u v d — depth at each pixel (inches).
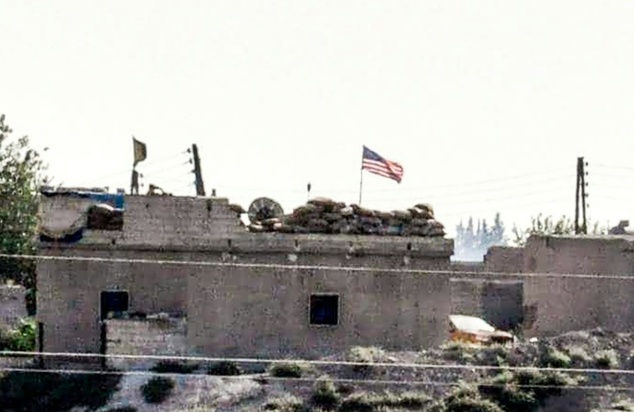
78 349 4520.2
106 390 4301.2
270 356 4463.6
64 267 4534.9
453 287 5900.6
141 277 4534.9
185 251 4525.1
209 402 4175.7
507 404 4106.8
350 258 4530.0
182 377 4291.3
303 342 4480.8
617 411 4037.9
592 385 4195.4
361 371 4261.8
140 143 5629.9
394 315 4520.2
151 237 4534.9
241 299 4466.0
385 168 5187.0
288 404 4109.3
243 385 4244.6
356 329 4505.4
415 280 4534.9
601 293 4680.1
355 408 4119.1
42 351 4527.6
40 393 4362.7
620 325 4616.1
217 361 4399.6
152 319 4426.7
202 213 4542.3
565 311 4800.7
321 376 4264.3
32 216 7249.0
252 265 4446.4
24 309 6122.1
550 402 4136.3
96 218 4559.5
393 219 4598.9
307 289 4490.7
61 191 4562.0
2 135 7298.2
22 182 7298.2
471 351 4389.8
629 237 4753.9
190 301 4451.3
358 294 4507.9
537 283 5014.8
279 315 4480.8
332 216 4571.9
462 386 4160.9
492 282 5925.2
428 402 4128.9
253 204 4832.7
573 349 4347.9
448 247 4559.5
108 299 4534.9
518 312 5895.7
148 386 4259.4
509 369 4215.1
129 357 4338.1
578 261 4778.5
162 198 4539.9
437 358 4355.3
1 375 4458.7
